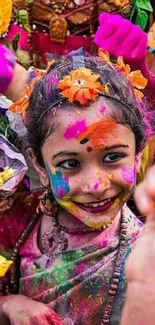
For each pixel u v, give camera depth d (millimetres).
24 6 1352
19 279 1146
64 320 1070
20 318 1073
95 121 999
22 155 1146
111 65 1072
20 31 1364
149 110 1172
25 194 1186
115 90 1022
